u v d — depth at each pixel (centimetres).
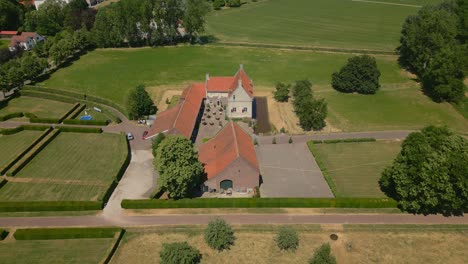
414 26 14312
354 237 6969
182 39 19288
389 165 9256
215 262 6450
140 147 10012
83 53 17600
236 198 7619
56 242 6881
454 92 12094
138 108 11219
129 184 8494
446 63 12106
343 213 7556
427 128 8050
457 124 11231
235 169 7844
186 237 6981
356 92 13312
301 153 9775
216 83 12062
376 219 7388
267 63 16100
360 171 9044
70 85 13988
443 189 6900
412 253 6638
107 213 7575
